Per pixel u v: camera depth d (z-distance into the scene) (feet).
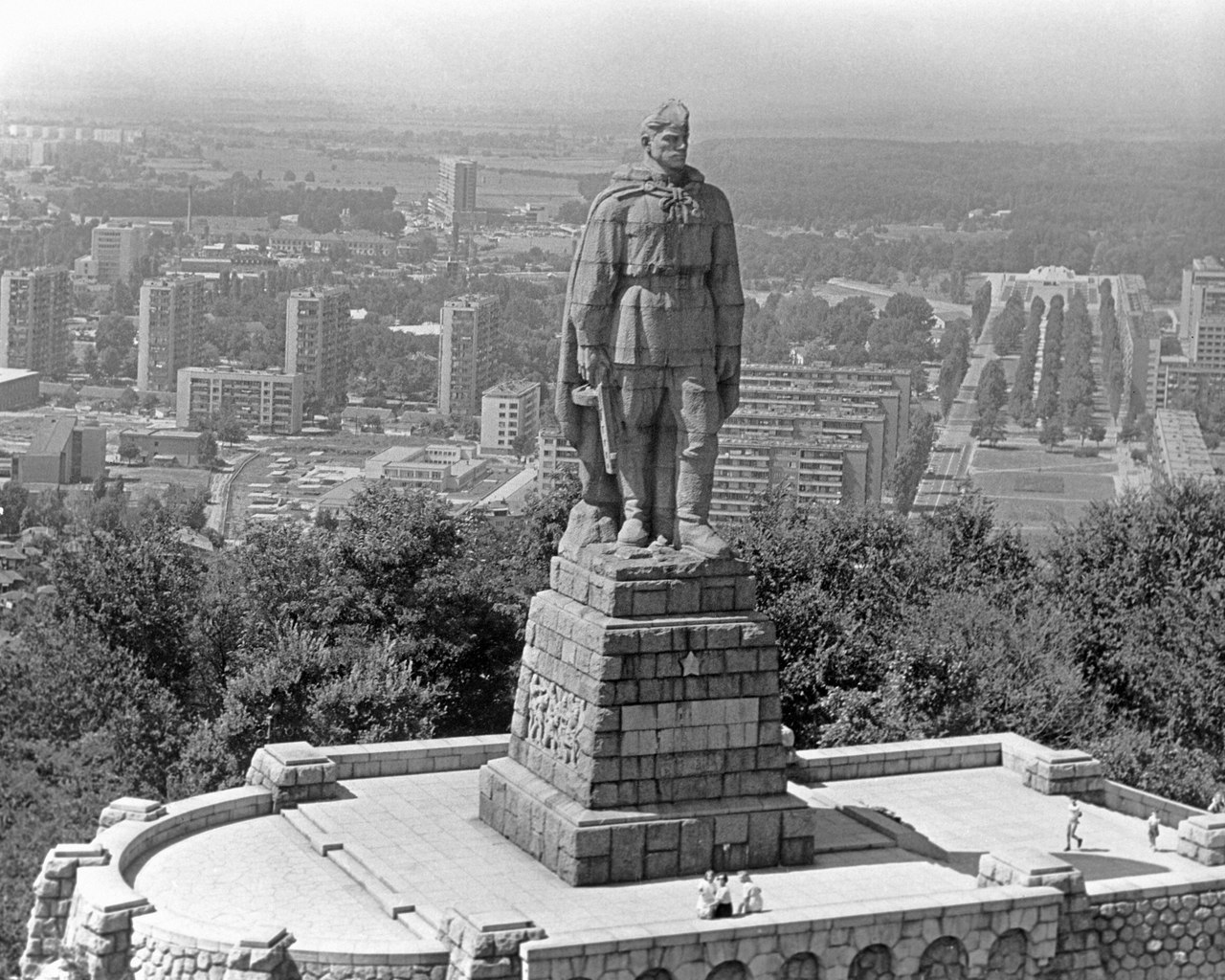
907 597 358.02
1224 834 215.51
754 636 204.23
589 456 213.25
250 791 222.28
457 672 341.82
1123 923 201.98
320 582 343.05
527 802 206.80
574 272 211.61
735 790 205.16
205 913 191.42
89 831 259.39
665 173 209.56
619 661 199.72
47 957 198.59
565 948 177.27
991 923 193.57
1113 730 314.55
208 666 334.44
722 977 183.73
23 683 311.68
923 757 247.29
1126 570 360.69
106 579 322.96
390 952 179.63
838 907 189.57
